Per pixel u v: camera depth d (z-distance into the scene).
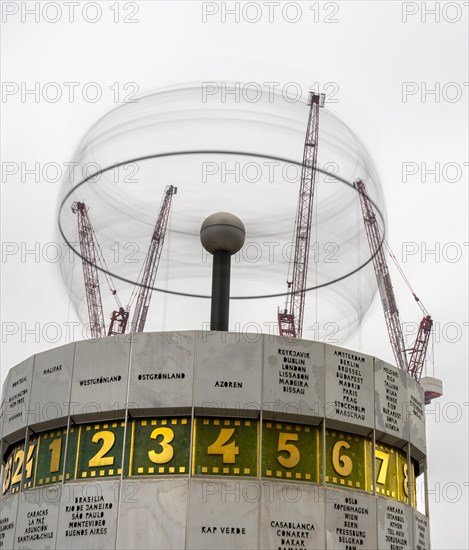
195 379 17.73
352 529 17.59
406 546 18.56
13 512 18.48
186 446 17.44
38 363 19.34
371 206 28.69
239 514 16.86
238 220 21.08
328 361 18.53
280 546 16.81
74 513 17.41
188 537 16.64
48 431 18.83
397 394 19.61
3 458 20.66
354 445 18.55
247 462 17.41
